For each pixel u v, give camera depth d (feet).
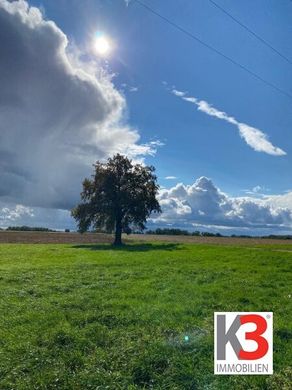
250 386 27.09
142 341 34.17
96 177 228.02
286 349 33.37
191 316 43.19
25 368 29.01
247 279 70.74
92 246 198.29
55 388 26.14
